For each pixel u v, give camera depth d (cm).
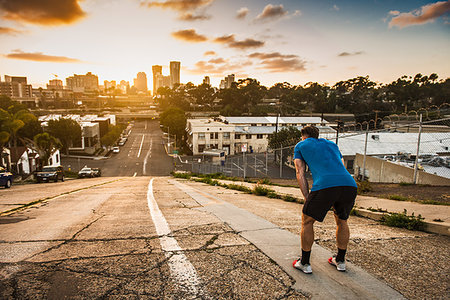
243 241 351
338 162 261
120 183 1812
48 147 3734
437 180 1150
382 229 413
